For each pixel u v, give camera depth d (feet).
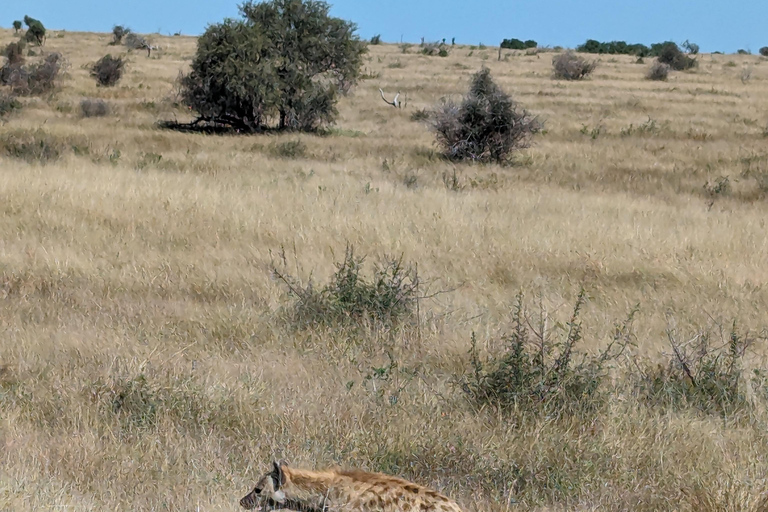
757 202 150.30
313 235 103.04
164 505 41.01
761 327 77.10
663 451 50.47
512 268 93.45
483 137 187.73
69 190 119.85
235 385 57.52
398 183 148.36
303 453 48.16
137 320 71.92
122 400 54.70
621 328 73.61
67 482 42.73
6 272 83.46
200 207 113.80
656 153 200.13
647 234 111.75
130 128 215.92
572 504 44.65
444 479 46.62
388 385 59.67
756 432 54.95
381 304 75.25
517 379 58.13
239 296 79.97
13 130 194.18
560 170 175.94
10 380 58.34
